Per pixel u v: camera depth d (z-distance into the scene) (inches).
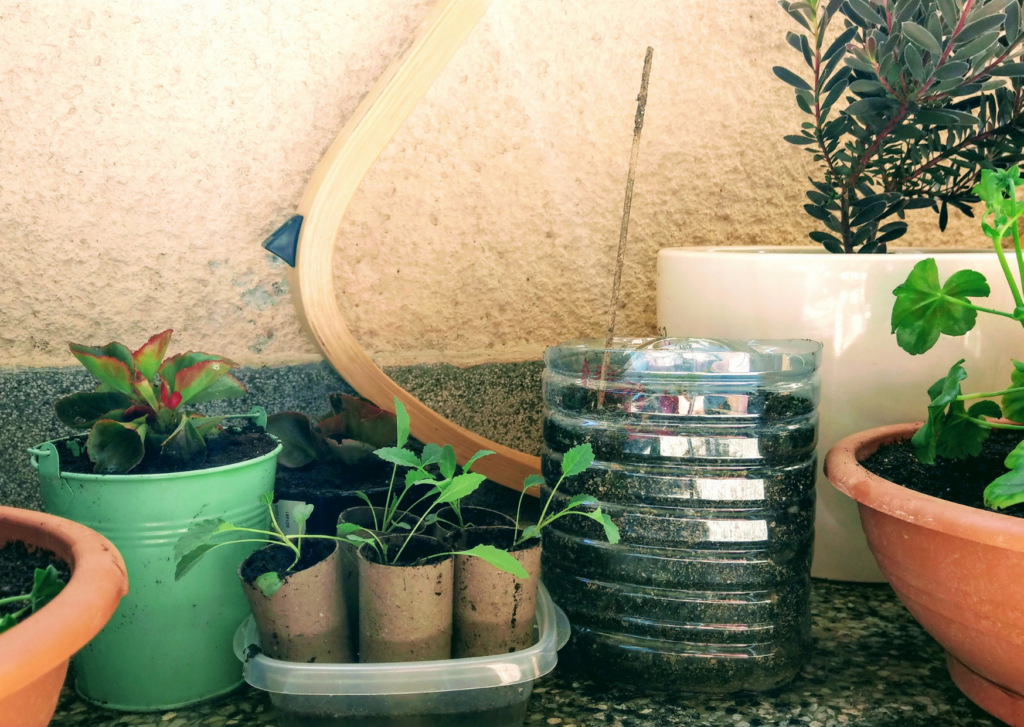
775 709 33.4
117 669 32.5
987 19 33.8
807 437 33.5
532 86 47.4
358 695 29.5
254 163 43.8
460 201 47.7
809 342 35.5
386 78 41.4
